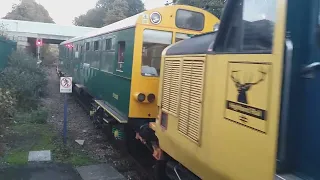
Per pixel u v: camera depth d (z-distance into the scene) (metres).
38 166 7.47
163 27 7.53
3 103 8.84
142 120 7.51
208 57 3.88
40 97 16.58
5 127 9.42
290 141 2.64
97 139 9.95
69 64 20.19
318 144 2.44
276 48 2.63
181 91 4.70
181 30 7.65
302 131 2.60
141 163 8.01
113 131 9.00
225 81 3.40
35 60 18.02
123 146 8.84
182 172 5.02
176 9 7.60
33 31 35.78
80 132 10.68
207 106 3.82
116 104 8.67
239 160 3.07
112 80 9.15
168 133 5.09
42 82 17.17
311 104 2.52
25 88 13.21
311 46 2.57
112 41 9.32
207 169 3.80
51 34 36.47
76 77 16.80
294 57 2.62
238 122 3.11
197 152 4.05
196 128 4.10
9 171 7.07
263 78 2.77
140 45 7.37
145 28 7.39
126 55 7.89
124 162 8.09
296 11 2.63
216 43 3.69
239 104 3.10
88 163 7.90
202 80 4.02
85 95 14.77
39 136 9.72
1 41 15.10
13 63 16.09
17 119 11.31
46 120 11.73
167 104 5.23
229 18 3.51
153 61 7.52
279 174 2.63
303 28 2.64
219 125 3.48
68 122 12.05
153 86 7.49
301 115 2.62
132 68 7.37
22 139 9.34
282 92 2.58
